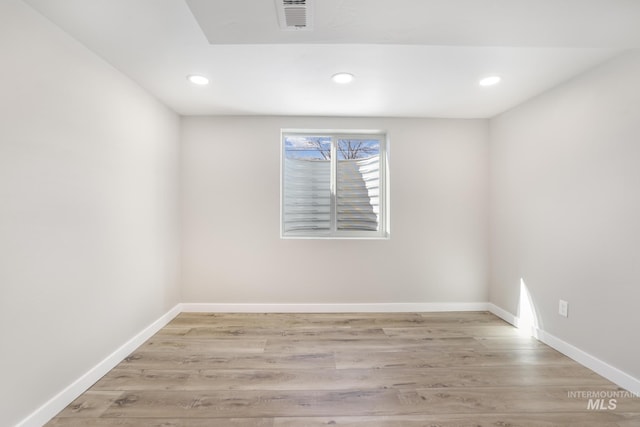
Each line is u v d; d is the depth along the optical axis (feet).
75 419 5.42
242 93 8.88
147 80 7.98
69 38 5.89
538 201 8.80
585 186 7.27
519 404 5.83
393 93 8.87
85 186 6.35
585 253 7.25
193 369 7.11
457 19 4.63
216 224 10.92
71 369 5.96
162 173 9.59
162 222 9.60
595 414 5.55
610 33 5.05
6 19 4.70
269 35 5.15
